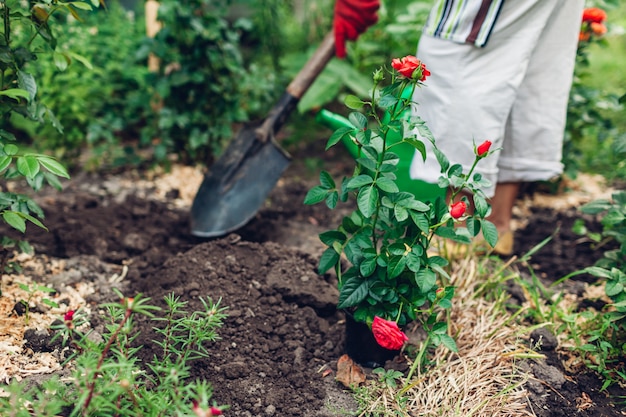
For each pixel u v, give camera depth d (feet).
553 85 8.58
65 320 5.79
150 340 6.95
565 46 8.44
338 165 13.17
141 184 11.71
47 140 11.84
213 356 6.90
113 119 11.74
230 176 9.75
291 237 9.98
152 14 12.45
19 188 11.19
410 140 6.18
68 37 11.41
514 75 7.86
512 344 7.41
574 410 6.75
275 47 15.17
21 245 7.45
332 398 6.68
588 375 7.27
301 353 7.18
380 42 13.96
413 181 9.43
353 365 7.00
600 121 11.27
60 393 5.84
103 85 12.10
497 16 7.55
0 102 7.23
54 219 9.87
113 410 5.61
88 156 12.84
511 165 9.05
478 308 7.88
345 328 7.48
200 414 4.83
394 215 6.58
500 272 8.43
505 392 6.70
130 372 5.64
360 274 6.66
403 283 6.64
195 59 11.35
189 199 11.30
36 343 6.88
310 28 16.56
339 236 6.74
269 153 9.87
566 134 11.12
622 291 7.16
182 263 8.27
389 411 6.42
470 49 7.78
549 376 7.04
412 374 6.98
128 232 9.74
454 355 7.25
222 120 11.94
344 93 15.26
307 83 10.08
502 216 9.51
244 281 7.93
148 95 11.63
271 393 6.61
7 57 6.95
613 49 20.10
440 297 6.48
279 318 7.54
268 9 14.98
